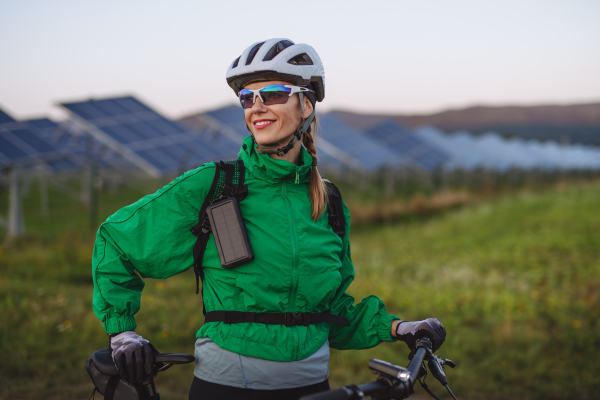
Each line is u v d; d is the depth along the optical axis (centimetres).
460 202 2348
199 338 154
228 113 2545
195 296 758
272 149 155
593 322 643
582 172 5347
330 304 167
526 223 1686
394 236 1614
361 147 3112
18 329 539
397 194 3119
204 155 2042
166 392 429
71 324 565
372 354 537
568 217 1742
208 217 149
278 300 147
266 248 147
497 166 4269
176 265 151
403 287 866
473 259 1162
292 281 148
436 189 3584
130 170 2320
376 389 127
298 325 149
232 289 148
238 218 147
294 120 156
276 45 158
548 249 1247
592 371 488
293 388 148
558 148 6209
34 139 1511
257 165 155
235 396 145
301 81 155
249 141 159
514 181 4381
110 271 148
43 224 1498
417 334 163
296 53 157
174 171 1817
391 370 131
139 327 578
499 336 584
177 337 555
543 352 546
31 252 1008
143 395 145
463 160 3988
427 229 1723
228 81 162
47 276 874
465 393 452
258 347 144
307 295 150
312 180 161
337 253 163
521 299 769
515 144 5306
